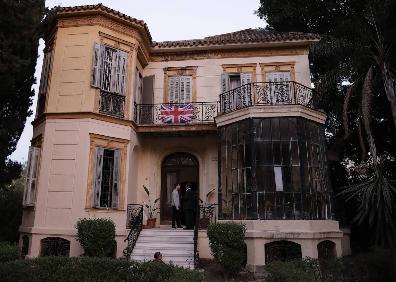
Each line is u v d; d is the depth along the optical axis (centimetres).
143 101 1579
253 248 1135
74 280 790
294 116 1262
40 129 1352
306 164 1234
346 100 1329
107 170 1308
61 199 1226
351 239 1502
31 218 1260
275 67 1584
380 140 1555
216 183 1503
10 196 1747
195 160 1608
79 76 1334
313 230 1159
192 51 1633
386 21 1371
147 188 1530
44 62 1496
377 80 1384
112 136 1329
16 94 1277
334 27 1722
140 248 1198
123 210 1299
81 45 1366
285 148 1241
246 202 1220
